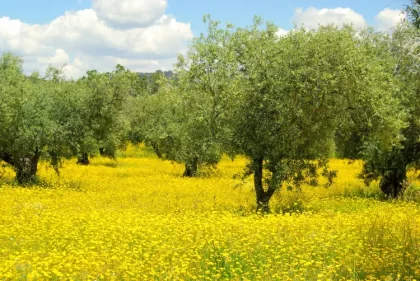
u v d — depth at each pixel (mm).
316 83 16500
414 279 8578
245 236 11656
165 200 20719
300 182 18422
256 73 17094
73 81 31562
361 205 18984
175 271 8727
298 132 17047
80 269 8953
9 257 9945
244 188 26266
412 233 11414
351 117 17688
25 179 27547
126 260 9477
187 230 12367
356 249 10305
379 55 21375
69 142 27234
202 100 23469
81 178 32125
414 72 21125
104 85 30078
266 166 17828
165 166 45594
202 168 34344
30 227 12836
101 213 15758
